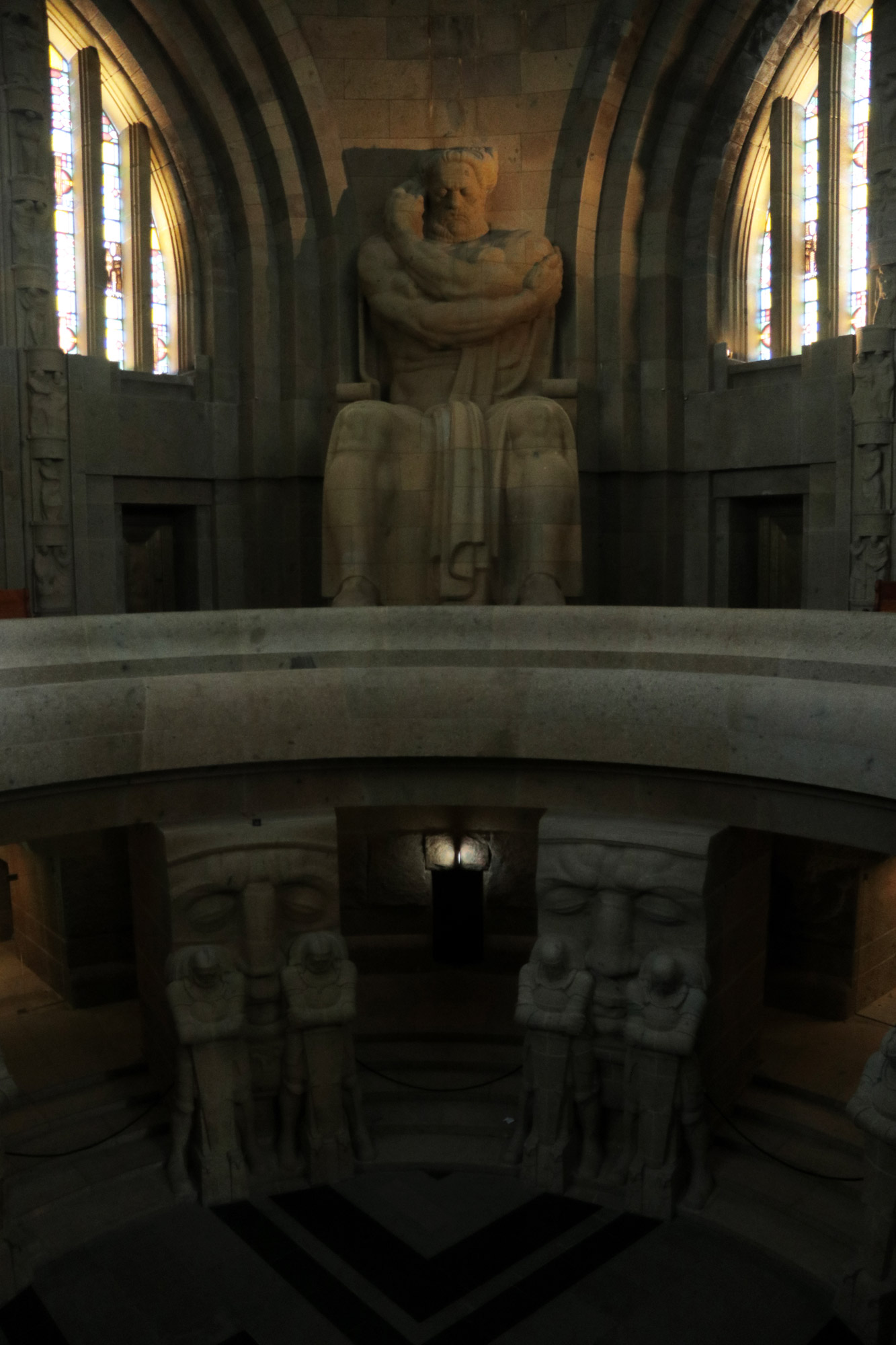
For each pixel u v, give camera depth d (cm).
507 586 1292
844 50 1308
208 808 911
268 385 1429
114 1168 885
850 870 1058
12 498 1305
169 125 1377
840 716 784
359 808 1104
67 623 873
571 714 889
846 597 1289
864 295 1334
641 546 1441
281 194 1380
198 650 920
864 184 1332
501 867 1175
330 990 877
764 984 1062
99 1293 770
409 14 1341
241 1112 877
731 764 840
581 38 1323
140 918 959
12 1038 1054
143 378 1404
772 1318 746
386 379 1401
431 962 1173
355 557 1270
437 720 904
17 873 1215
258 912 877
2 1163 770
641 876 845
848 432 1272
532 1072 887
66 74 1373
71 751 827
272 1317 747
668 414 1406
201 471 1438
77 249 1386
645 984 848
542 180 1382
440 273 1316
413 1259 802
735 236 1414
